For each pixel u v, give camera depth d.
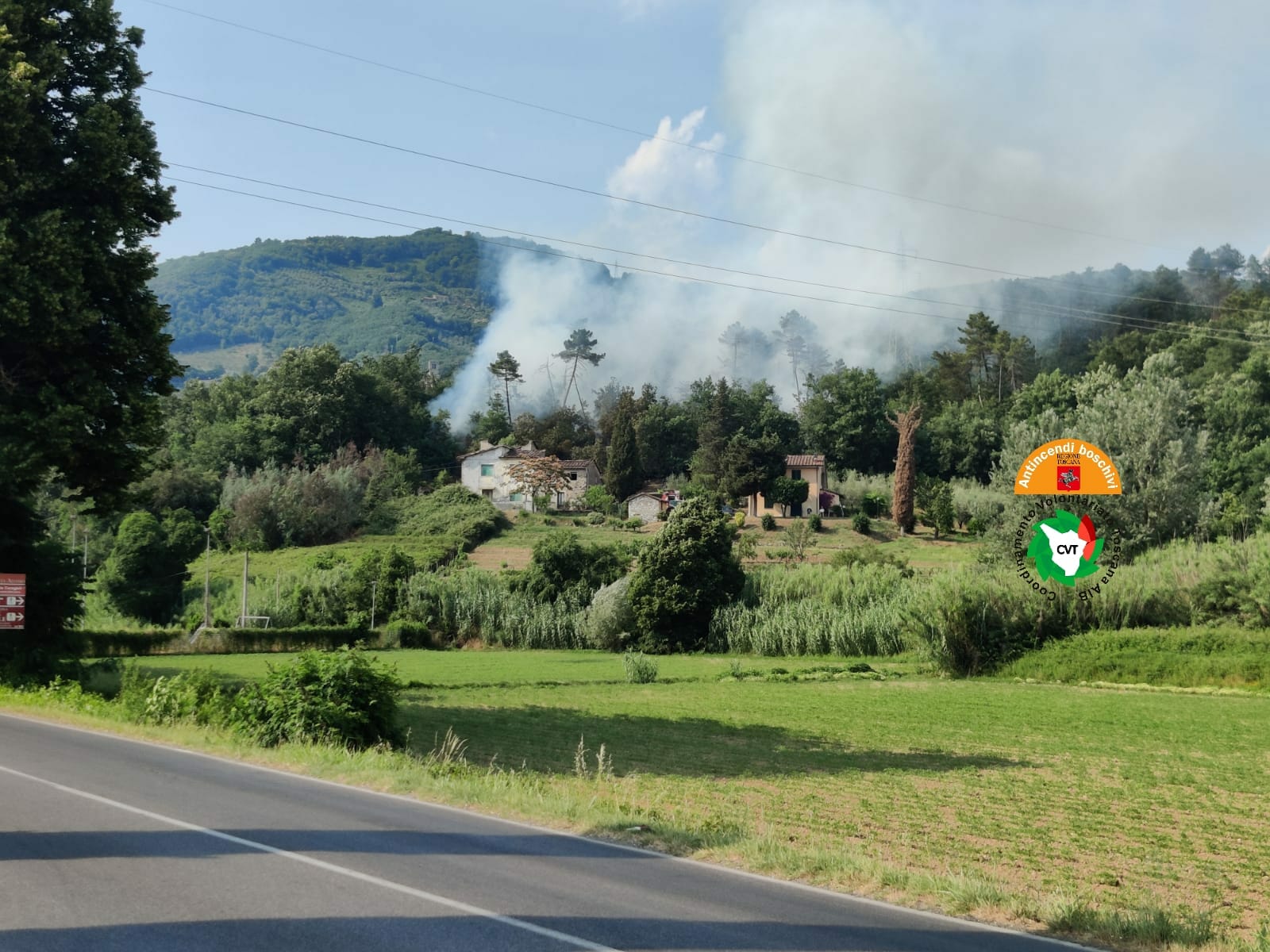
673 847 11.18
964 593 48.72
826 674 50.06
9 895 8.27
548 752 24.62
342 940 7.30
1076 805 18.66
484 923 7.80
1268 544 45.03
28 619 32.31
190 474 118.38
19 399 28.64
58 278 27.34
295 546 107.69
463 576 82.31
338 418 137.25
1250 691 40.81
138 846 10.00
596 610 72.31
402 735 20.34
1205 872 13.73
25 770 14.62
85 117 28.70
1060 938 8.40
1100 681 44.50
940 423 128.00
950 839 15.53
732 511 113.75
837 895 9.46
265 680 19.69
